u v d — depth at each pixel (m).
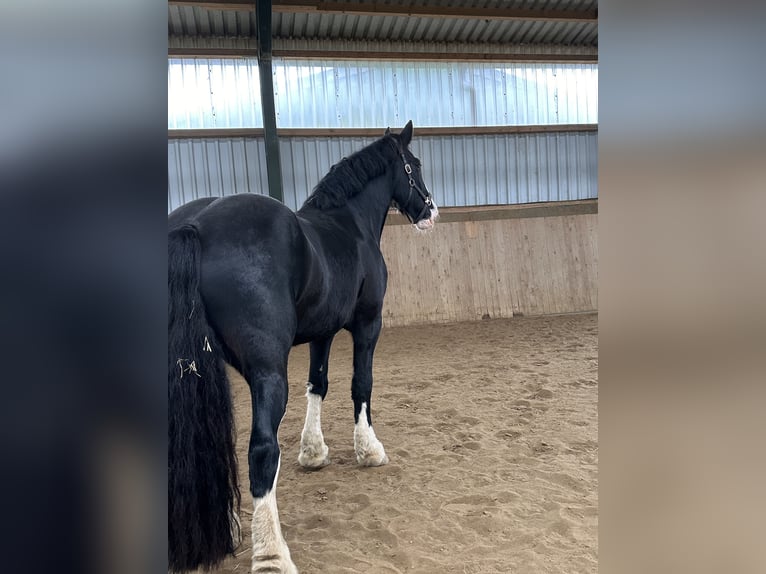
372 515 2.37
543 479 2.71
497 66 8.41
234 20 7.12
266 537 1.76
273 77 7.58
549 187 8.73
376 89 7.96
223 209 1.93
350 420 3.83
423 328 7.57
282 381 1.85
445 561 2.00
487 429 3.48
